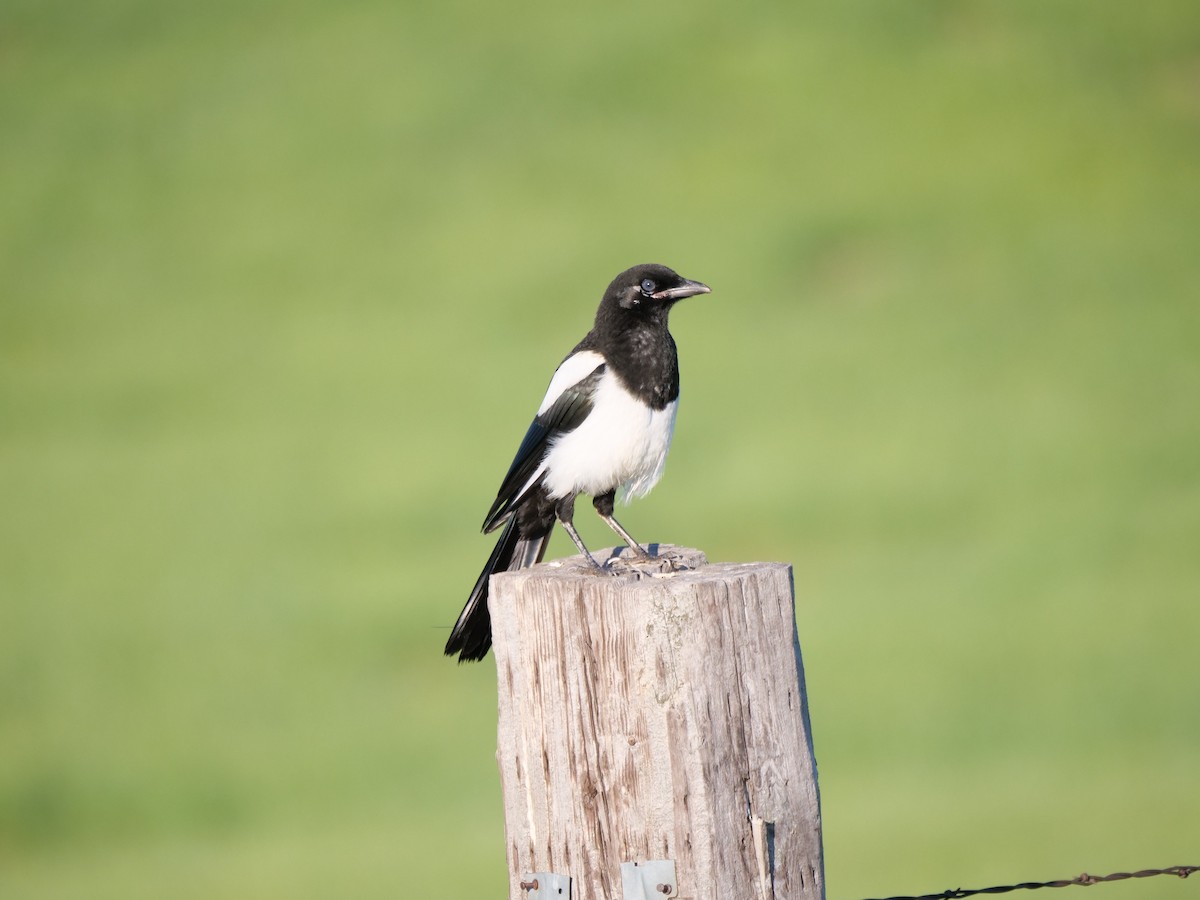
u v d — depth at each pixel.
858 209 35.25
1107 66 40.81
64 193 38.66
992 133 38.25
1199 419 23.42
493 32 46.03
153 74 44.06
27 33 46.84
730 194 36.75
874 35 43.78
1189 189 34.47
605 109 41.06
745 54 43.44
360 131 41.00
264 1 48.22
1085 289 30.09
